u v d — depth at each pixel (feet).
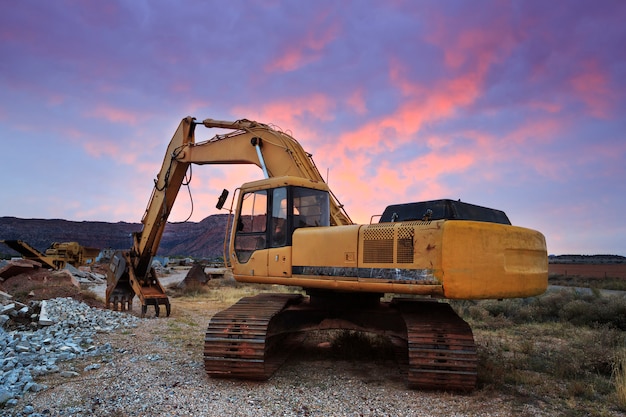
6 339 25.29
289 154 27.78
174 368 21.76
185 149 36.60
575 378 20.85
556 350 26.71
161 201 39.50
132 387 18.39
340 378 20.54
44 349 24.41
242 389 18.61
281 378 20.47
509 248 18.92
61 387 18.20
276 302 23.79
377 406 16.72
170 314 42.34
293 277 22.18
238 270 24.70
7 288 47.70
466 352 18.06
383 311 23.18
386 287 19.17
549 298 44.70
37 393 17.38
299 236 22.34
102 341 28.19
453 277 17.62
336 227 21.34
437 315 20.77
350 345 25.82
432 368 18.22
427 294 18.53
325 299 24.29
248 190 25.26
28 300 40.42
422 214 20.02
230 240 25.52
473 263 17.85
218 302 54.65
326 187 25.75
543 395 18.43
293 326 23.77
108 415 15.16
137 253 42.39
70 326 31.42
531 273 19.76
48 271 62.23
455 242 17.83
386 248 19.42
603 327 32.22
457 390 18.38
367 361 23.86
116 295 43.83
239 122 31.99
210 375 20.01
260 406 16.51
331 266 20.92
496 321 36.45
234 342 19.81
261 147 29.58
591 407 17.04
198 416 15.29
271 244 23.41
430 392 18.49
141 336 30.25
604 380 20.24
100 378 19.69
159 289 42.19
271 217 23.72
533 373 21.58
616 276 115.44
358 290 20.27
